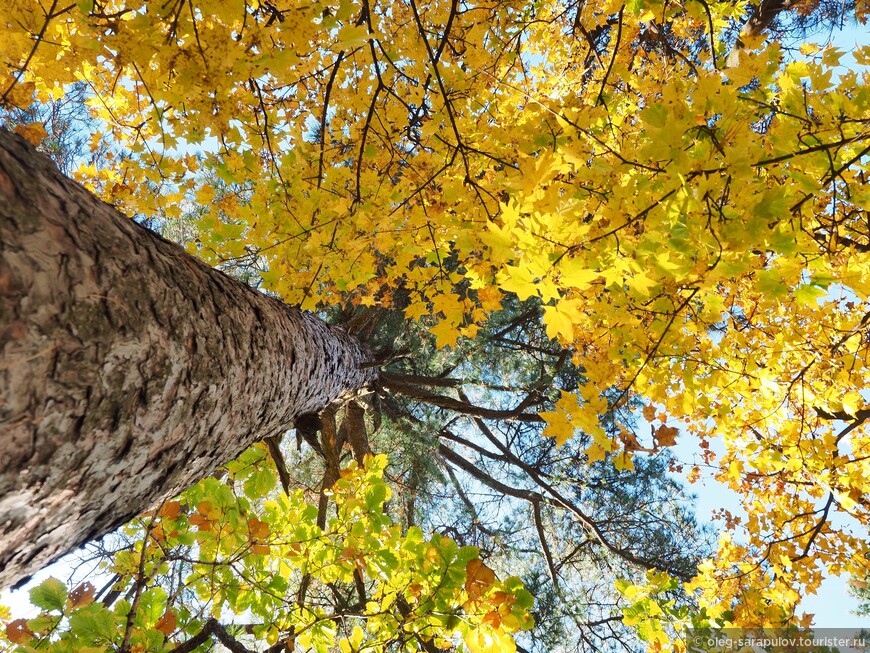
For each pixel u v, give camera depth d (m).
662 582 2.68
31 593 1.58
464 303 2.10
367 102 2.18
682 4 1.92
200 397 0.92
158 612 1.81
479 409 4.88
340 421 6.33
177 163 2.16
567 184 1.56
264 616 2.07
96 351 0.65
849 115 1.27
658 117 1.19
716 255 1.31
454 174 2.15
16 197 0.60
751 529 3.13
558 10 2.57
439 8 2.13
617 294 1.82
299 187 2.20
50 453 0.61
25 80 1.66
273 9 1.68
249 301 1.35
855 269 1.72
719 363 2.40
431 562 1.94
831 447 2.55
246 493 2.52
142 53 1.27
